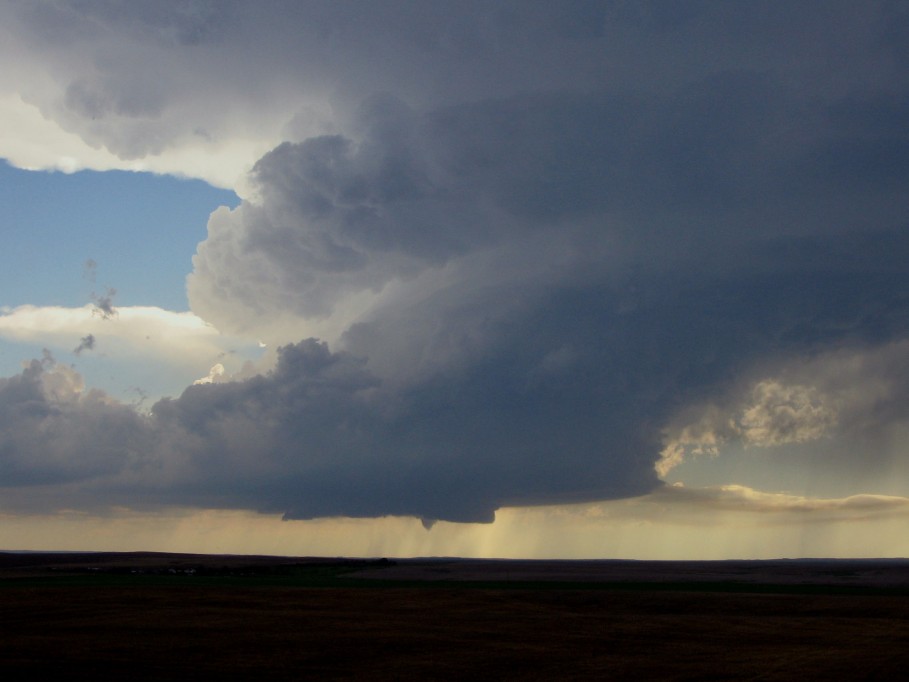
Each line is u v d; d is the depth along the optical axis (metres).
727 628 60.44
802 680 43.06
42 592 75.44
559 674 44.00
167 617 60.47
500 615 66.00
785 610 71.69
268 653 47.97
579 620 63.81
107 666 43.22
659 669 45.38
